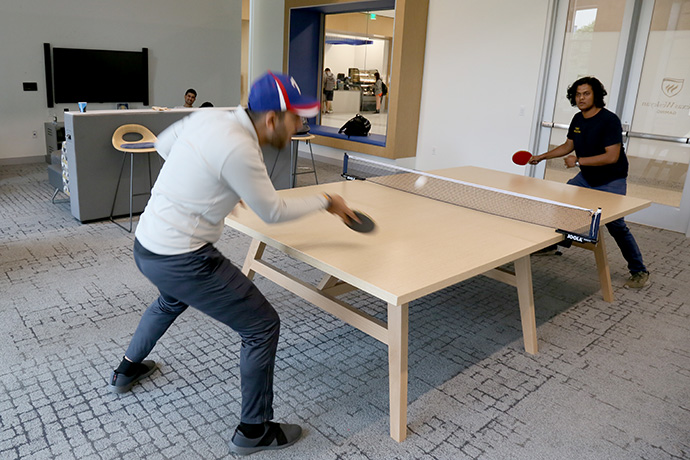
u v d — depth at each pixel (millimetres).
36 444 2002
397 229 2420
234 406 2297
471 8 6535
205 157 1641
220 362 2639
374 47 8727
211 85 9273
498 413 2328
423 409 2336
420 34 7082
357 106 9211
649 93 5402
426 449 2078
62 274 3621
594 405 2418
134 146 4508
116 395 2334
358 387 2486
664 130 5367
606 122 3709
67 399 2287
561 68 5953
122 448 2006
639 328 3221
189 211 1725
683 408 2426
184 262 1744
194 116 1781
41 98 7574
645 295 3738
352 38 8938
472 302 3521
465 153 6996
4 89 7219
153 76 8555
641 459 2074
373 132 9016
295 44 8938
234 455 1997
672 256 4613
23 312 3043
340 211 1995
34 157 7684
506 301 3559
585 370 2719
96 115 4562
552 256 4484
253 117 1743
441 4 6863
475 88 6703
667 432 2250
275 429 2035
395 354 2057
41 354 2623
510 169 6559
